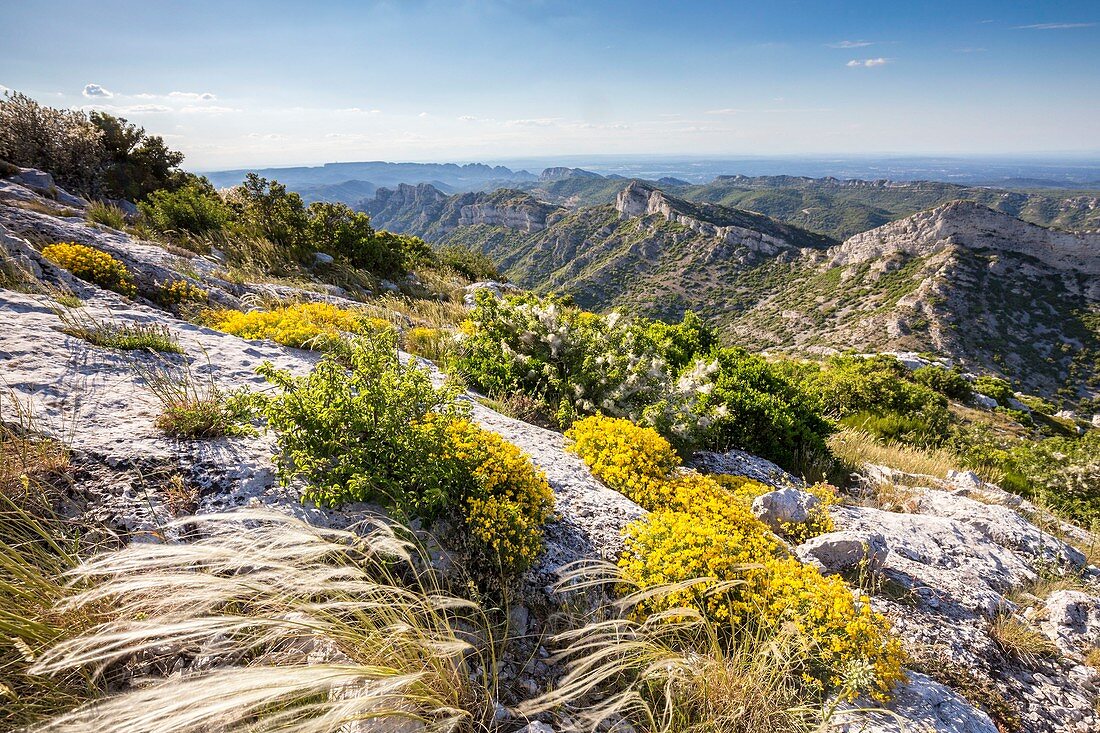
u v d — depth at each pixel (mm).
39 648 1616
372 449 2805
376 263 15453
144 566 1738
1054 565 5082
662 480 4703
